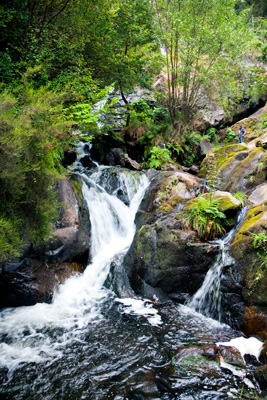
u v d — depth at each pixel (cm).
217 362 337
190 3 991
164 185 745
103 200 738
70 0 723
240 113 1395
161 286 521
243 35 1004
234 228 537
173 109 1146
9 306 485
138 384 312
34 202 430
